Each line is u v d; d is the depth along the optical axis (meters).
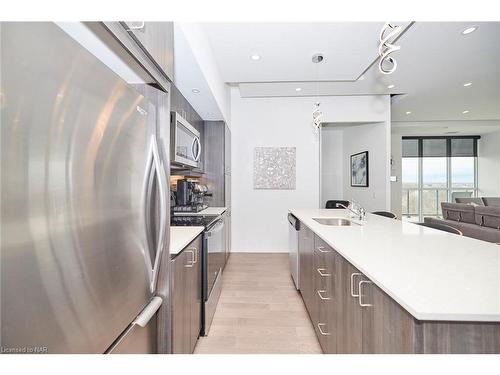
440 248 1.31
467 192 7.57
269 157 4.66
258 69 3.23
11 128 0.52
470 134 7.50
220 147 3.88
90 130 0.74
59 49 0.63
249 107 4.67
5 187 0.51
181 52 1.87
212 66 2.71
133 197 1.00
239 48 2.70
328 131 5.70
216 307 2.44
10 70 0.52
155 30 1.12
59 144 0.63
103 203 0.81
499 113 5.60
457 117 5.99
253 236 4.68
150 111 1.27
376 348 0.93
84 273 0.71
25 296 0.54
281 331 2.04
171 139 2.18
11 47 0.52
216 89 2.98
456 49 2.82
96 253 0.77
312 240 2.07
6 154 0.51
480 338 0.71
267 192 4.68
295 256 2.92
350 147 5.42
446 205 4.31
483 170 7.43
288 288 2.91
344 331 1.27
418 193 7.64
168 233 1.30
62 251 0.64
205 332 1.99
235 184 4.68
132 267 0.99
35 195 0.57
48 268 0.60
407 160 7.71
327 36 2.48
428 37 2.56
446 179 7.61
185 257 1.55
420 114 5.71
